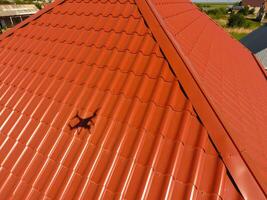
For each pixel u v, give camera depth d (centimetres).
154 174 289
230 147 288
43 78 450
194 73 358
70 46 480
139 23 451
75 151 336
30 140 374
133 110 346
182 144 304
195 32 664
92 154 325
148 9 462
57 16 557
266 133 445
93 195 291
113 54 425
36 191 318
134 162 302
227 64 628
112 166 307
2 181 344
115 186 291
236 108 435
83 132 348
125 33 449
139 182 287
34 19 574
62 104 395
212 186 272
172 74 369
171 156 297
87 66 430
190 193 270
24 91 447
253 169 273
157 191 278
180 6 809
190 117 323
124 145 320
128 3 497
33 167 343
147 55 403
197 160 289
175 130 317
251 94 575
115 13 492
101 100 374
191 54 489
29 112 411
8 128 404
